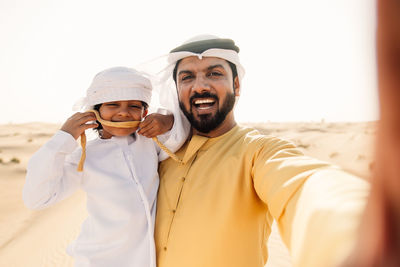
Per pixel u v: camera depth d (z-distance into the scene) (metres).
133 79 0.62
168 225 0.56
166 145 0.67
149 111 0.79
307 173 0.36
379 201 0.11
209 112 0.64
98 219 0.57
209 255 0.51
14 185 4.21
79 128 0.58
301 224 0.29
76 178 0.59
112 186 0.59
